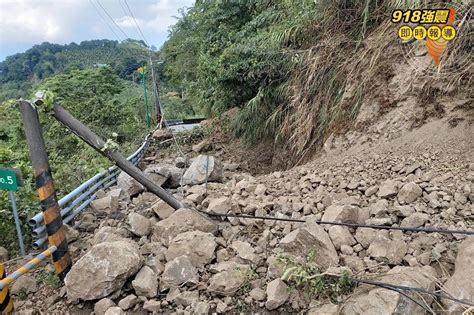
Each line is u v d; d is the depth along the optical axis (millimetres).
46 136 8023
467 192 2832
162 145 10438
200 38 11961
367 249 2625
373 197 3213
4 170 3000
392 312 2037
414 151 3607
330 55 5191
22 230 3580
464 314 1940
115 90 13945
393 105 4199
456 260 2283
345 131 4605
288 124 6004
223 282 2525
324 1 5449
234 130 8430
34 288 2840
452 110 3652
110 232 3285
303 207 3301
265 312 2400
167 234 3172
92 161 6223
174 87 23547
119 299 2613
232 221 3338
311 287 2393
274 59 6172
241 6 9562
